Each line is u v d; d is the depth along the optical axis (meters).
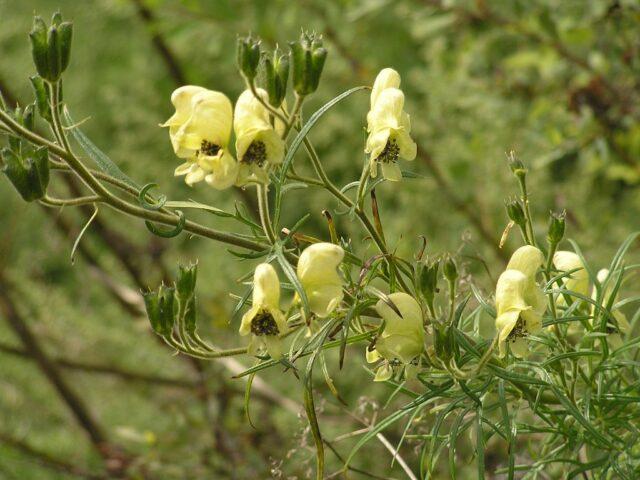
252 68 0.42
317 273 0.42
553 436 0.49
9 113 0.43
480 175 0.91
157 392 0.94
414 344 0.43
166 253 1.01
